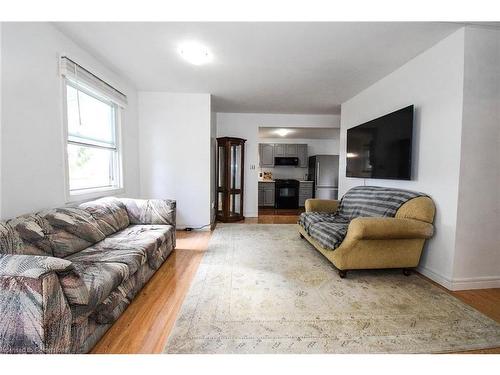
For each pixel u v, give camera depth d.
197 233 3.96
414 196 2.39
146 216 2.88
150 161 4.02
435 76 2.31
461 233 2.09
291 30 2.09
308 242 3.46
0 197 1.62
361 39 2.22
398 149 2.66
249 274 2.37
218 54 2.55
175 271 2.42
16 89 1.73
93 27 2.08
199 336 1.46
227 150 4.90
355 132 3.60
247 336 1.47
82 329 1.27
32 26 1.85
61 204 2.19
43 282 1.02
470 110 2.04
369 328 1.56
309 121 5.45
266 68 2.91
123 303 1.70
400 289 2.10
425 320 1.65
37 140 1.92
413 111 2.52
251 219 5.27
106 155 3.24
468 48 2.01
